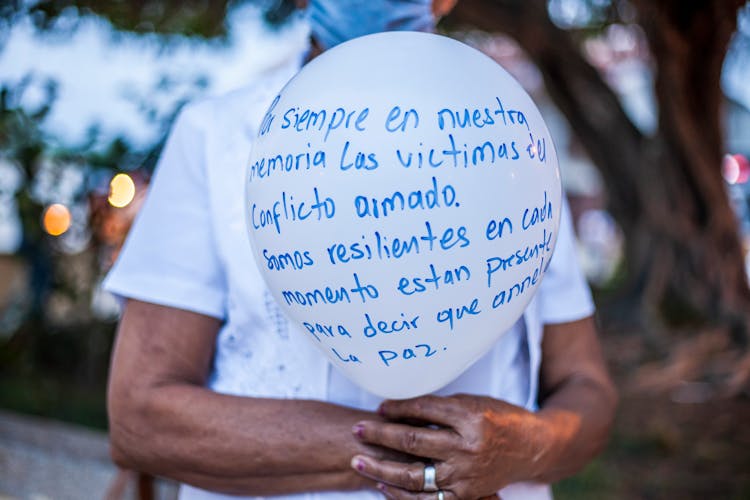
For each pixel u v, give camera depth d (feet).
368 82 3.07
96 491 8.71
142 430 3.73
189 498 4.03
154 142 7.45
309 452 3.59
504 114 3.15
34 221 7.53
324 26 3.99
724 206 18.20
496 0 17.12
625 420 14.96
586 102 21.12
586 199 35.76
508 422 3.53
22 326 16.61
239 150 3.86
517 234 3.11
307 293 3.18
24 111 6.72
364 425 3.51
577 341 4.34
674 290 19.08
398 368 3.27
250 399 3.69
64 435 10.61
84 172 7.47
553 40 18.93
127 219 8.07
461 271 3.03
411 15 3.97
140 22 7.83
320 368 3.78
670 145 18.19
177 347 3.83
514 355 4.04
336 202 2.99
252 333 3.84
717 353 17.35
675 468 12.79
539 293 4.18
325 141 3.03
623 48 20.29
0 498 8.47
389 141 2.95
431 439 3.41
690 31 15.60
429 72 3.10
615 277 29.07
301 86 3.26
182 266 3.85
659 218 19.26
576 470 4.14
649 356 18.25
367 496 3.66
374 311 3.09
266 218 3.21
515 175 3.10
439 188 2.94
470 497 3.46
